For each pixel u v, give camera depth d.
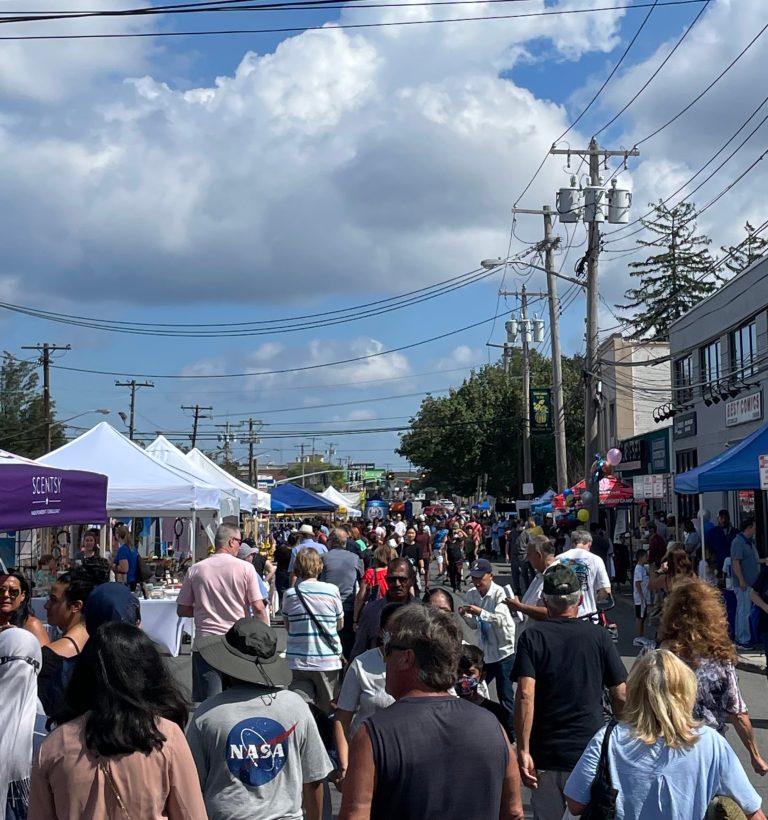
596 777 3.90
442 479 67.81
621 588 29.31
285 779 4.42
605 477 31.47
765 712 11.20
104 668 3.46
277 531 45.47
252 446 95.56
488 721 3.52
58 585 6.27
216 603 9.22
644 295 57.75
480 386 65.50
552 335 33.47
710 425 30.45
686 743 3.85
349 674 5.90
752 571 15.81
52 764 3.45
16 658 4.97
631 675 4.03
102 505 10.84
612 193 26.52
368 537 28.09
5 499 9.16
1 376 78.06
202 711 4.46
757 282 25.56
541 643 5.40
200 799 3.54
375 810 3.38
